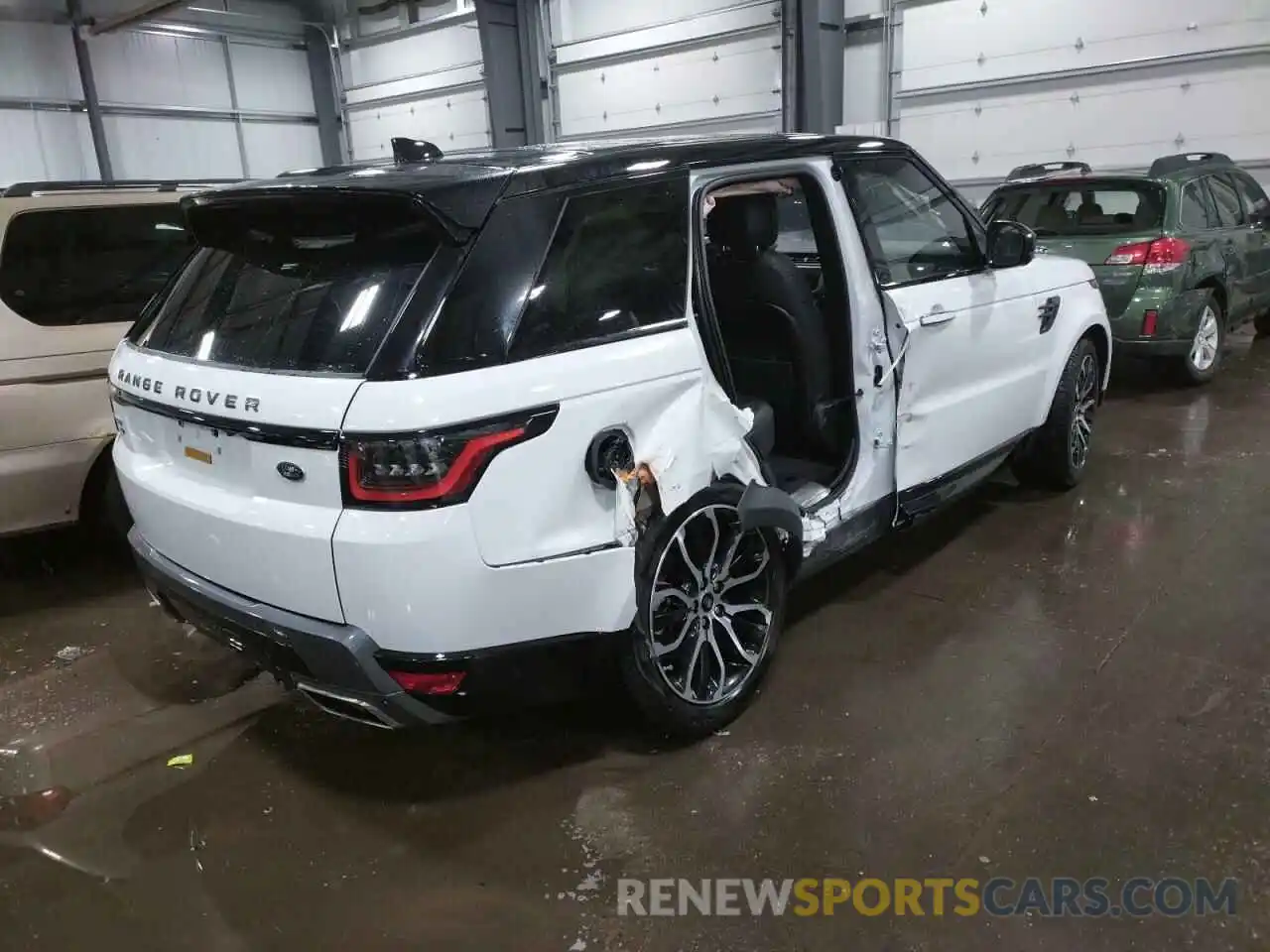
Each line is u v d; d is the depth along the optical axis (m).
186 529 2.43
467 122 14.80
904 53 10.34
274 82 15.97
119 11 13.92
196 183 4.25
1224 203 6.82
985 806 2.44
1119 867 2.22
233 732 2.96
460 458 2.05
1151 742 2.67
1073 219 6.56
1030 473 4.64
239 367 2.33
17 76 13.07
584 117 13.22
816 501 3.06
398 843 2.41
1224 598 3.48
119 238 3.94
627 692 2.58
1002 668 3.09
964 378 3.64
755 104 11.30
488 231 2.20
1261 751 2.61
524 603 2.21
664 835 2.39
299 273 2.41
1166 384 6.75
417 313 2.10
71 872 2.35
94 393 3.75
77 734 2.96
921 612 3.50
